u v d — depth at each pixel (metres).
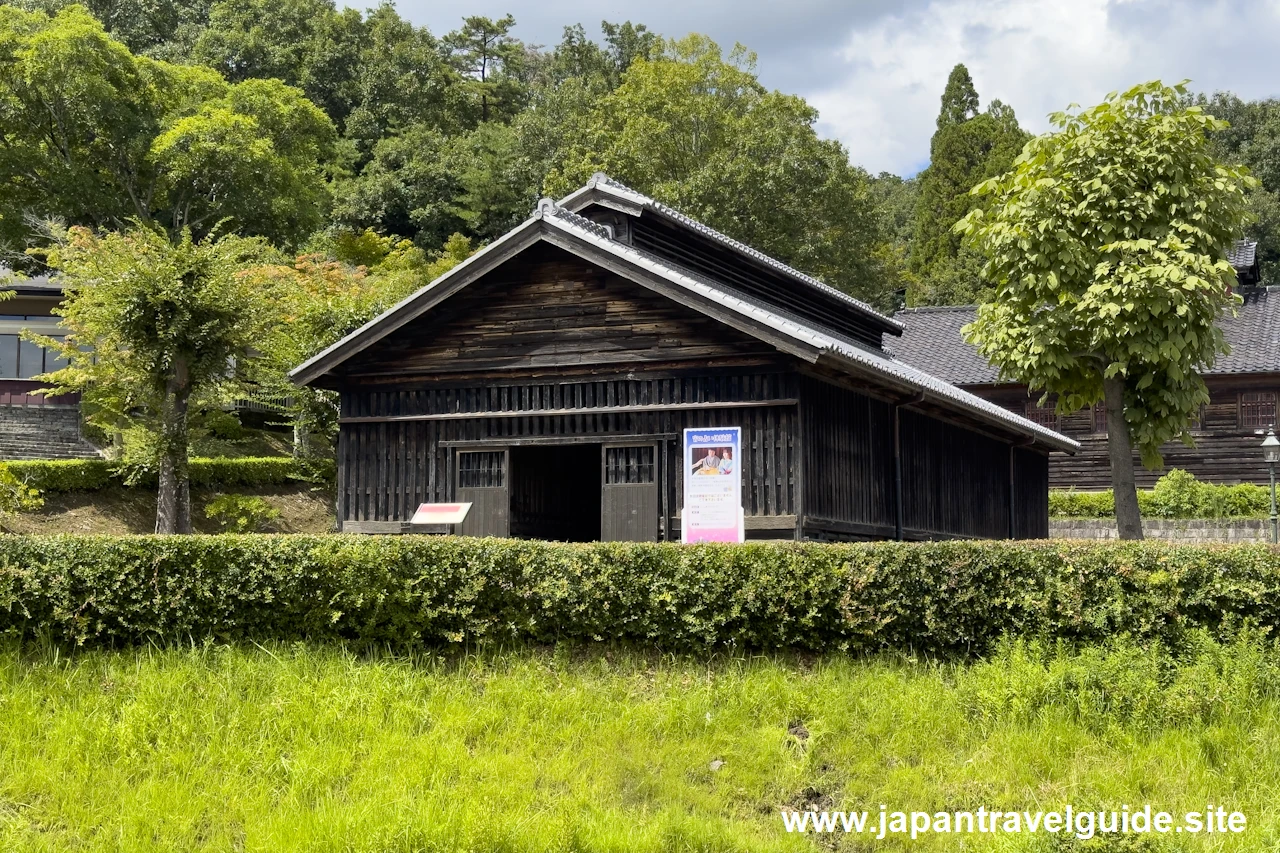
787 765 8.96
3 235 41.66
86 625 11.00
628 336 16.11
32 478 22.97
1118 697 9.10
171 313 20.36
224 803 8.58
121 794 8.64
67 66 40.75
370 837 7.76
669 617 10.69
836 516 15.99
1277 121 64.88
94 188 42.22
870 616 10.41
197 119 42.28
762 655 10.57
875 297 50.06
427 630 10.94
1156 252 13.84
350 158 64.31
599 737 9.39
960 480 20.95
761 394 15.35
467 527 16.64
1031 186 14.84
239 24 67.25
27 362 33.25
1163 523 27.69
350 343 16.92
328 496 28.25
